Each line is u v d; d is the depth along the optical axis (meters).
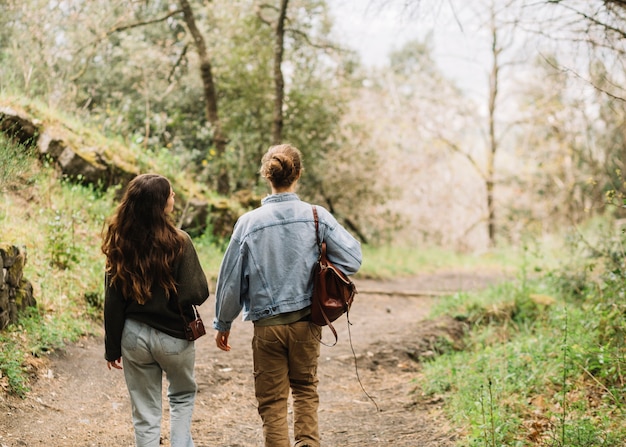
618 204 6.53
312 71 16.44
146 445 3.34
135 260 3.28
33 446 4.04
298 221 3.49
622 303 5.71
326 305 3.38
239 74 15.45
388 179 19.00
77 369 5.55
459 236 24.27
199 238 10.82
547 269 9.11
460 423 4.73
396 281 13.74
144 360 3.36
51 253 7.22
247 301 3.50
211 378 6.07
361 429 4.98
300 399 3.54
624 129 14.95
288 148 3.65
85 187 9.52
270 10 15.81
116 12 13.99
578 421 4.23
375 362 7.12
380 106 21.08
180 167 12.12
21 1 11.31
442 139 22.75
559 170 20.36
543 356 5.75
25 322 5.74
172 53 15.36
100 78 14.58
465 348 7.68
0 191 6.87
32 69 10.58
